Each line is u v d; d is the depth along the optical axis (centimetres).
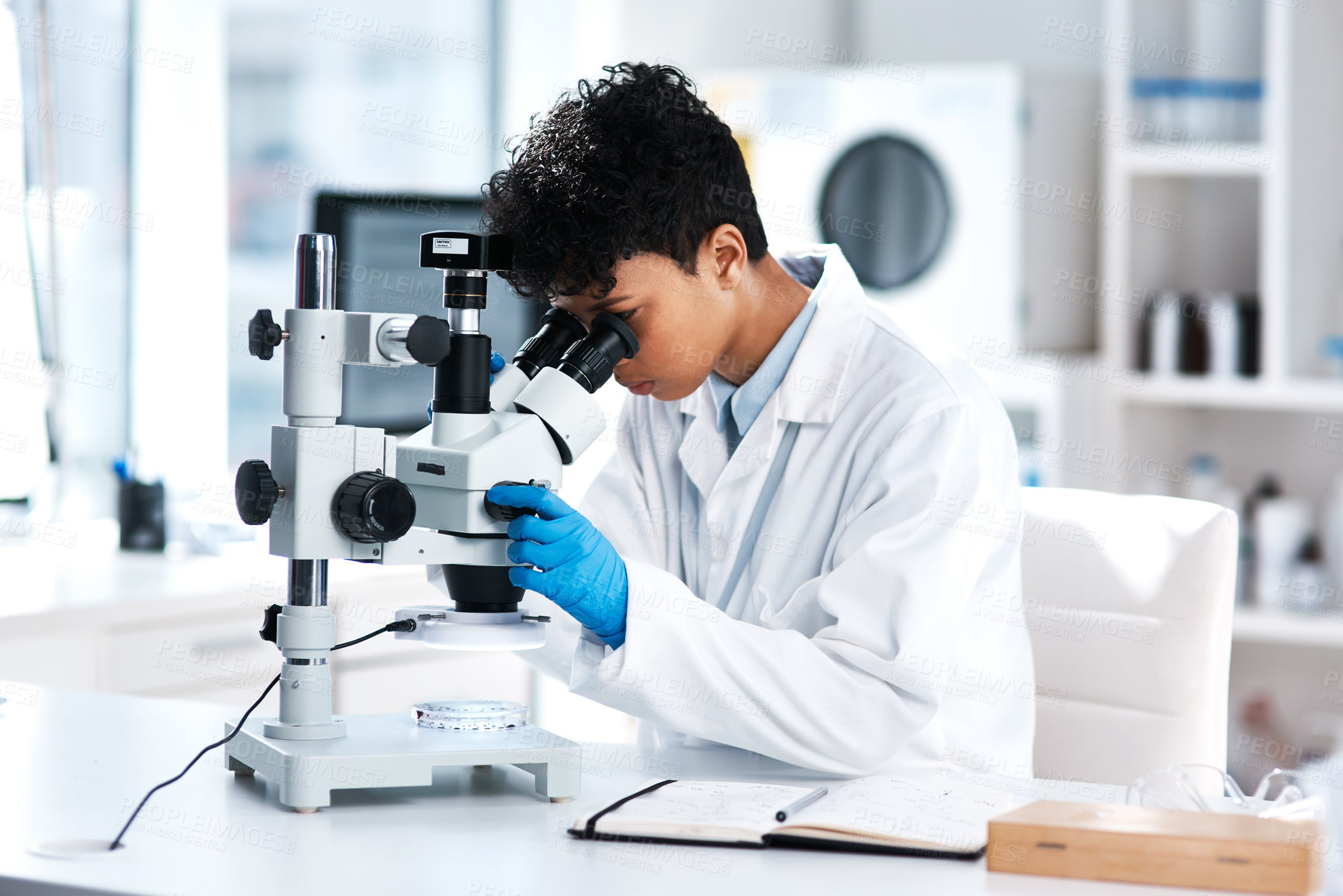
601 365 117
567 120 130
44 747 125
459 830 101
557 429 112
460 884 89
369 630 265
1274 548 311
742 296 145
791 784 118
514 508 110
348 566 269
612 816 101
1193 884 90
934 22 388
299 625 111
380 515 105
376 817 105
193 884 88
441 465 109
